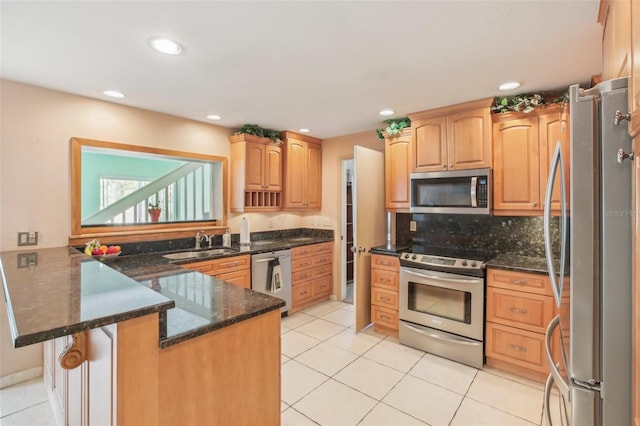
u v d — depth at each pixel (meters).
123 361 1.04
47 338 0.85
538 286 2.37
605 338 1.02
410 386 2.38
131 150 3.00
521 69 2.18
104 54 1.95
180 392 1.20
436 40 1.79
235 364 1.39
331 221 4.49
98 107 2.79
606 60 1.43
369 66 2.13
